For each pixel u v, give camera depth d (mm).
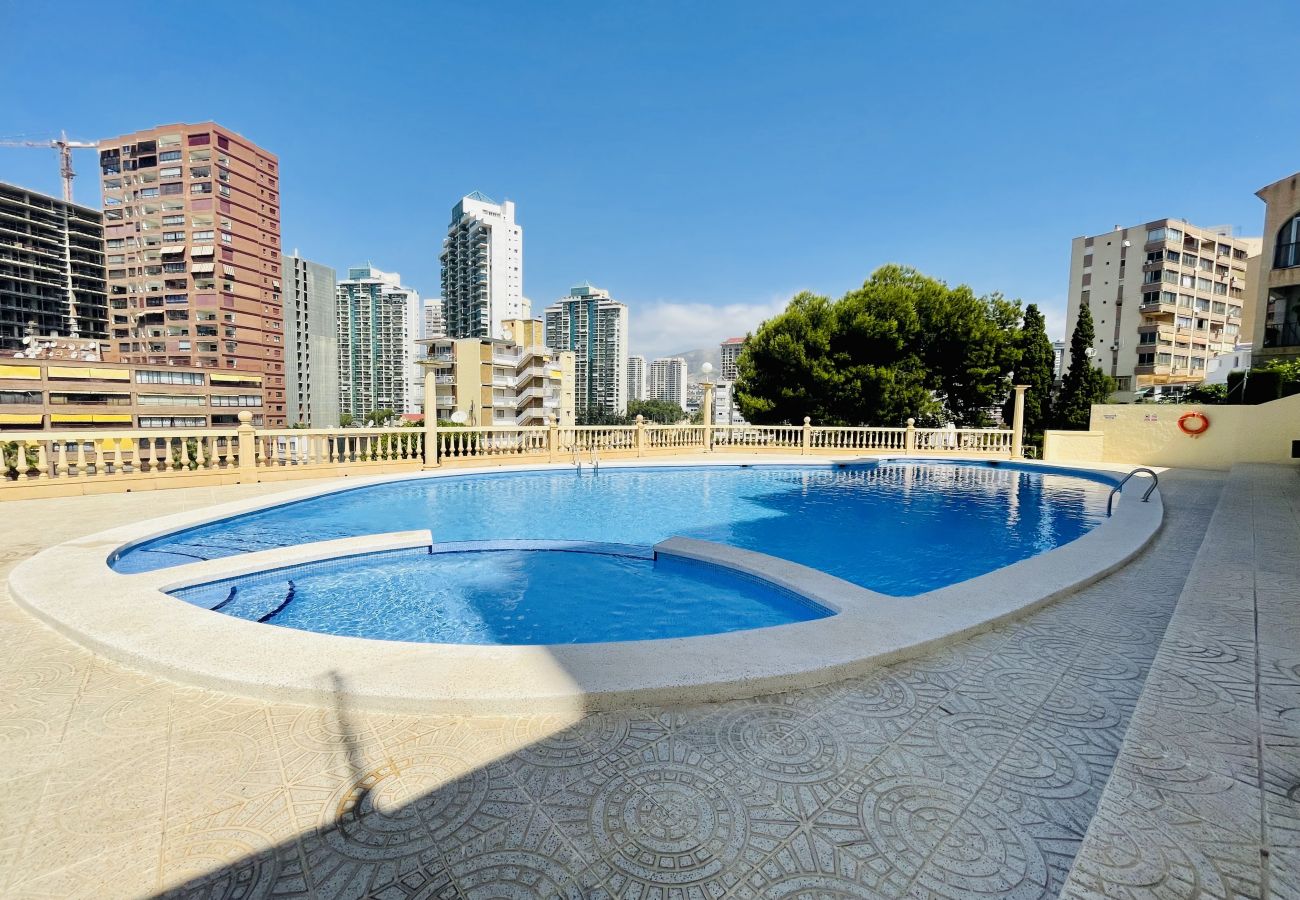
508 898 1612
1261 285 22703
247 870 1717
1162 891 1410
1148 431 15711
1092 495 11852
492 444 14461
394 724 2570
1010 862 1732
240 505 8250
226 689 2865
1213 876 1446
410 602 5406
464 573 6242
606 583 5941
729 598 5500
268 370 85938
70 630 3543
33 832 1873
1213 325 52688
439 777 2174
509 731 2500
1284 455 14086
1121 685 2914
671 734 2467
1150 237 49000
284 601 5414
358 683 2771
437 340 63781
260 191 83188
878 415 22172
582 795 2059
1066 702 2738
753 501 11227
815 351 22156
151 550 6523
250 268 82125
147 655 3113
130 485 9484
